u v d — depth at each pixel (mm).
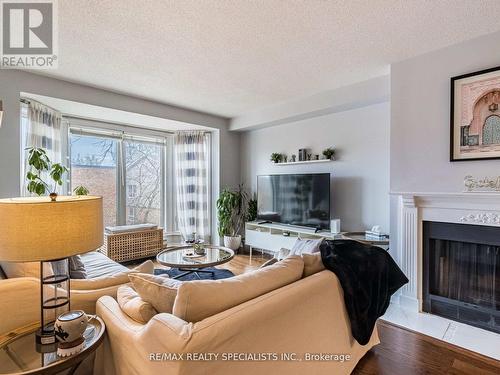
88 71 2938
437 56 2496
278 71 2955
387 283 1873
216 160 4984
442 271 2543
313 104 3740
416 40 2336
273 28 2143
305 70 2932
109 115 3943
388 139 3355
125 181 4602
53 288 1358
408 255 2645
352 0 1816
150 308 1251
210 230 5078
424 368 1836
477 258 2371
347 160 3754
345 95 3404
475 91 2291
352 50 2500
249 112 4594
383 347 2068
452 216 2418
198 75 3055
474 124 2299
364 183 3588
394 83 2752
